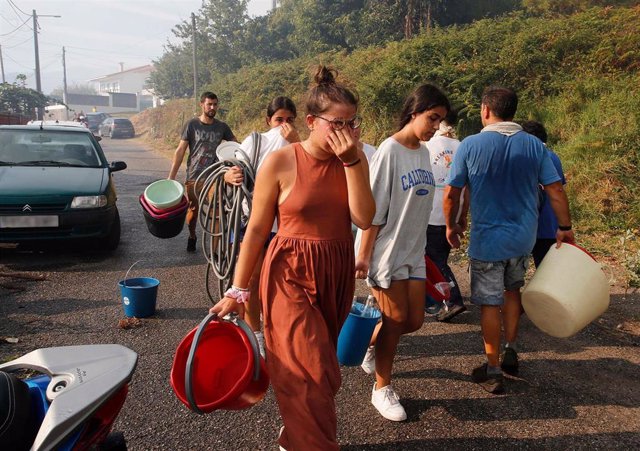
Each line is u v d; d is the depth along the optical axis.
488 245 3.23
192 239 6.65
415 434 2.85
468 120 11.07
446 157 4.32
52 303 4.72
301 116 14.11
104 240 6.50
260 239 2.22
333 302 2.26
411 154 2.89
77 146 7.27
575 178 7.56
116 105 79.88
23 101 35.06
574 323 3.07
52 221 5.90
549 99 10.56
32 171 6.45
